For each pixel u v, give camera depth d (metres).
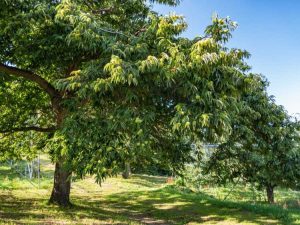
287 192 34.84
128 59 8.73
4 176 32.12
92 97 8.61
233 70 8.67
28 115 16.16
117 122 8.20
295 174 17.25
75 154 8.78
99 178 8.23
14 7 10.12
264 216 14.40
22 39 10.59
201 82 8.25
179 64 8.02
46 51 10.72
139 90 8.50
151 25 9.43
